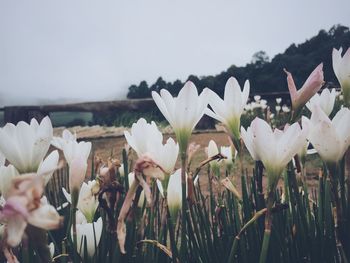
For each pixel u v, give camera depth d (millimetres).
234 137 277
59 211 405
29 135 227
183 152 239
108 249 292
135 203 214
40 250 181
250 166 1148
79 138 2104
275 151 216
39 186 156
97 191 264
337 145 231
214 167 380
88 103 2477
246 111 2102
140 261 273
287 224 307
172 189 282
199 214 308
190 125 239
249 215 275
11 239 151
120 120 2734
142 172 206
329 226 272
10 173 234
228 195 345
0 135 223
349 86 303
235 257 292
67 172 516
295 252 286
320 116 242
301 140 213
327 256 275
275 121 1846
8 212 151
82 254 295
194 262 304
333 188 246
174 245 247
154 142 245
